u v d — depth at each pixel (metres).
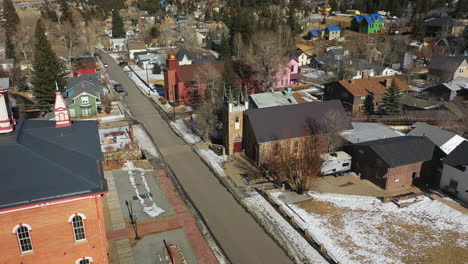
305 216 38.94
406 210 40.22
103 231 27.48
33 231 24.73
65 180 25.45
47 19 162.38
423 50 127.81
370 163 46.69
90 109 71.88
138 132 63.78
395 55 116.69
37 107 73.81
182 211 39.69
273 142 50.62
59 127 30.55
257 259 32.72
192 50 137.25
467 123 61.81
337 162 49.28
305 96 85.50
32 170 25.34
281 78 93.81
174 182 46.81
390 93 70.38
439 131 52.84
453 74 95.44
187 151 56.66
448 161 43.69
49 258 25.69
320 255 33.00
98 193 25.44
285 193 43.69
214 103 66.56
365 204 41.47
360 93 73.94
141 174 47.81
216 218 39.03
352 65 103.81
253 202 41.94
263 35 119.81
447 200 42.09
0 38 135.12
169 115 73.56
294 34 145.00
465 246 34.16
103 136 60.91
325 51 130.75
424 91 86.12
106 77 104.81
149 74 108.94
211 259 32.44
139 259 32.03
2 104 26.72
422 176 46.38
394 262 32.06
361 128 56.78
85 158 28.53
